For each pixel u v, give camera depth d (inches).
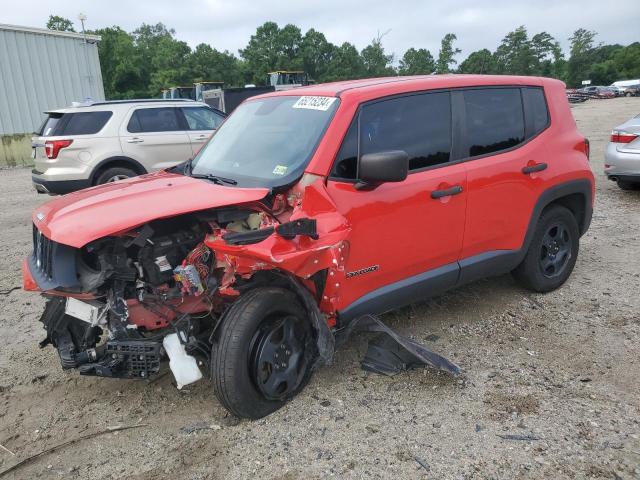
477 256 166.9
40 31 800.3
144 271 122.2
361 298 140.6
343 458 114.7
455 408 130.4
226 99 984.9
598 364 147.9
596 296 192.9
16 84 787.4
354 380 143.8
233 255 116.0
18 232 317.7
